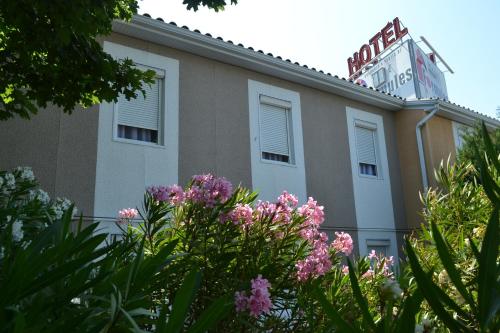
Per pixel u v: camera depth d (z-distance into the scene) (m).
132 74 5.03
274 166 10.41
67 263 1.25
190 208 2.98
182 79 9.43
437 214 2.56
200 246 2.75
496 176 1.73
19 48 4.61
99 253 1.35
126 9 5.18
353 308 2.13
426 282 0.88
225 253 2.68
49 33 4.27
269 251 2.82
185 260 2.54
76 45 4.58
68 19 3.97
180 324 1.02
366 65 20.47
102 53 4.81
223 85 10.04
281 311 2.69
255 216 2.97
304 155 11.09
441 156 13.19
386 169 12.91
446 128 13.78
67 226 1.58
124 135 8.56
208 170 9.29
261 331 2.45
